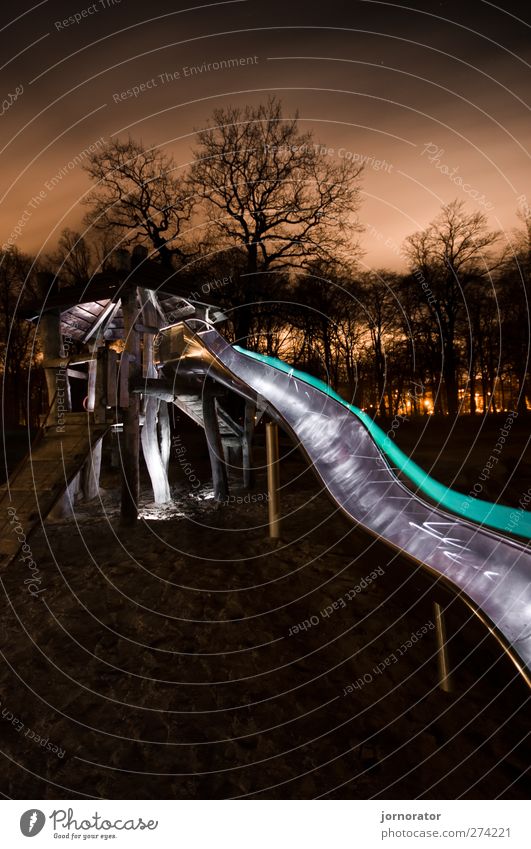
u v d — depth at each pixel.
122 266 8.37
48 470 7.26
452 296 27.91
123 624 4.81
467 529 5.76
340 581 5.58
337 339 23.03
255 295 21.25
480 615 3.98
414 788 3.34
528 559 5.03
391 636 4.72
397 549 5.16
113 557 6.20
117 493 10.34
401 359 28.69
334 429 8.55
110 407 7.88
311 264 21.53
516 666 3.66
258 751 3.56
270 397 9.72
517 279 26.72
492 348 29.62
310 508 8.55
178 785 3.33
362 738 3.69
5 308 23.41
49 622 4.82
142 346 9.24
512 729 3.80
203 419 9.48
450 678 4.17
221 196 21.11
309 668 4.32
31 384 27.81
